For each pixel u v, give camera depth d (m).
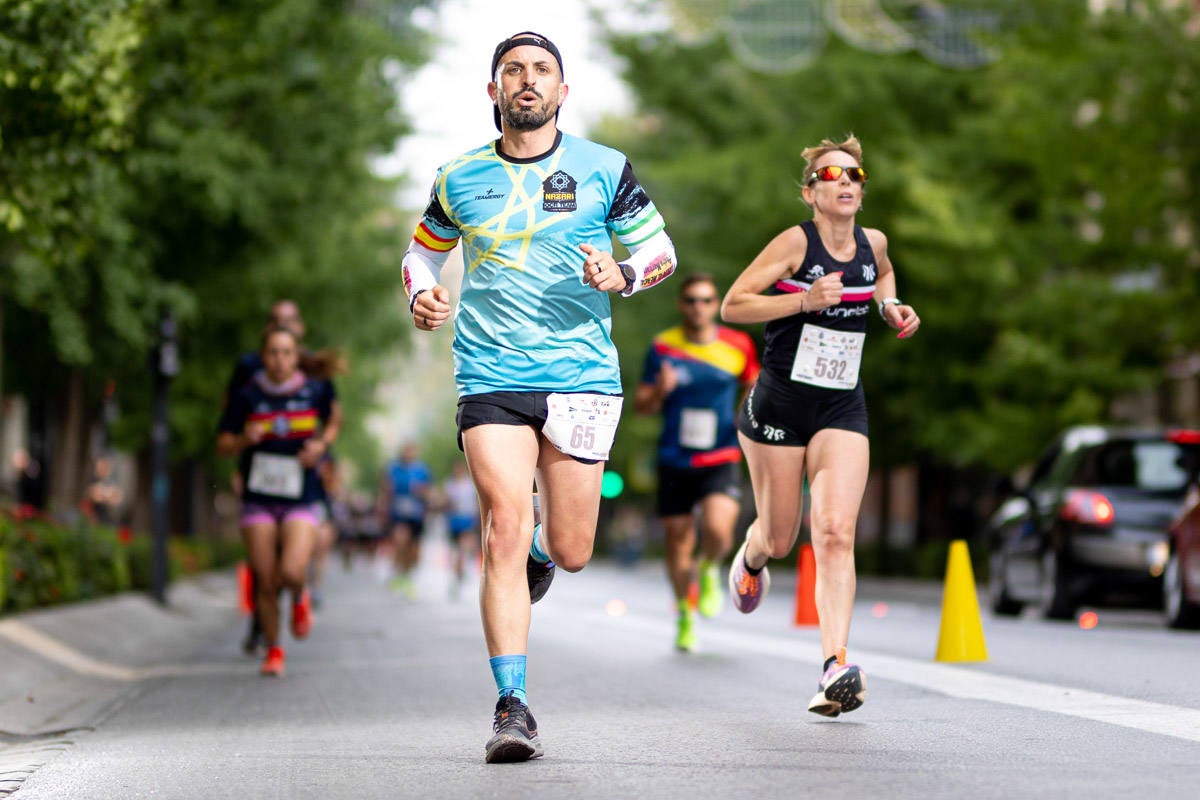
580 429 13.41
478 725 16.34
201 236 45.25
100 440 70.69
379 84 46.25
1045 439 56.25
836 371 15.73
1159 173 52.47
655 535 143.88
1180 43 52.00
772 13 59.22
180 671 25.41
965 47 58.81
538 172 13.51
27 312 44.66
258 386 23.61
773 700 17.98
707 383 24.55
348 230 55.28
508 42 13.47
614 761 12.98
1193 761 12.30
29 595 30.61
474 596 56.88
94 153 23.39
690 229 76.06
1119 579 34.78
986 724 14.92
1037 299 55.94
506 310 13.43
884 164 63.38
